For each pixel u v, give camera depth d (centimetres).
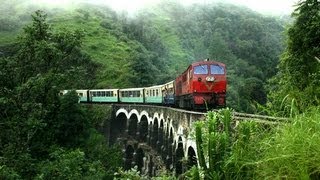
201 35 14500
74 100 3753
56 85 2655
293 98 516
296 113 465
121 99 5297
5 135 2433
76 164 2172
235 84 8156
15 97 2428
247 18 14838
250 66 9938
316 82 891
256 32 13175
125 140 5003
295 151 370
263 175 392
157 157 3822
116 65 8512
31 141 2819
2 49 7331
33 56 2722
